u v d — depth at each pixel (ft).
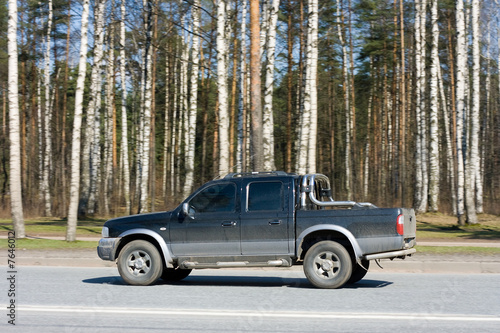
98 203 119.96
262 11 100.58
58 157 140.36
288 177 35.45
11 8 60.49
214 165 130.00
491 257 47.26
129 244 36.24
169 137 175.63
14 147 61.05
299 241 34.24
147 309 27.14
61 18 128.67
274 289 34.12
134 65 129.08
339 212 33.94
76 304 28.60
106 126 135.74
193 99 109.09
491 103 179.52
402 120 124.77
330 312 26.32
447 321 24.36
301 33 115.65
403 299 30.04
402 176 124.98
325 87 146.72
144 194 99.40
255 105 57.06
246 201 35.42
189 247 35.73
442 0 123.65
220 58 62.80
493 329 22.89
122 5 103.35
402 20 123.44
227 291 33.32
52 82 156.66
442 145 185.06
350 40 134.00
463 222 88.33
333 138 160.45
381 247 33.12
